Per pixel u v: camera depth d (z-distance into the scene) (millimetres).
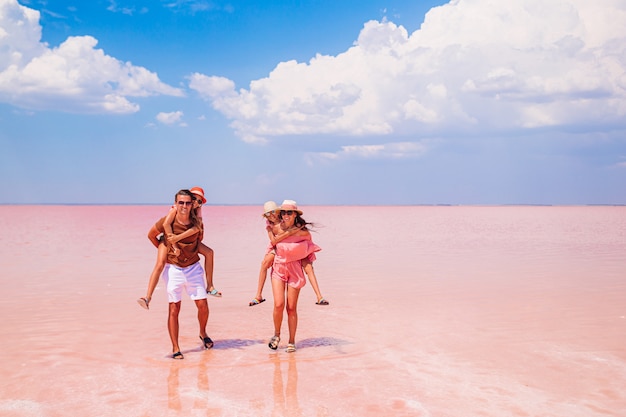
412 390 4367
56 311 7590
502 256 14859
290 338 5586
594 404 4039
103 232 25734
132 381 4633
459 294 8844
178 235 5441
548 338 5965
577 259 13953
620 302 8023
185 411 3947
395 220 48281
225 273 11617
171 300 5438
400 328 6547
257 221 45250
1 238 21078
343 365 5074
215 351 5633
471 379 4617
